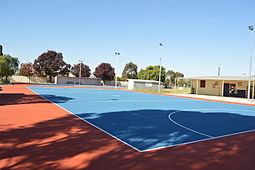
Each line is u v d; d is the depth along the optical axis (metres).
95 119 9.33
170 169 4.29
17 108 11.48
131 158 4.78
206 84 34.06
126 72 98.00
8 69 42.09
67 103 15.03
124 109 13.13
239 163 4.79
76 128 7.39
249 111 15.20
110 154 4.97
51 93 24.16
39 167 4.09
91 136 6.43
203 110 14.66
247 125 9.47
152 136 6.77
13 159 4.43
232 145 6.20
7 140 5.67
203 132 7.69
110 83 69.69
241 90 30.02
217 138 6.92
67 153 4.90
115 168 4.19
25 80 55.44
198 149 5.67
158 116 10.93
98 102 16.69
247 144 6.36
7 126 7.25
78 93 26.39
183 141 6.36
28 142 5.58
